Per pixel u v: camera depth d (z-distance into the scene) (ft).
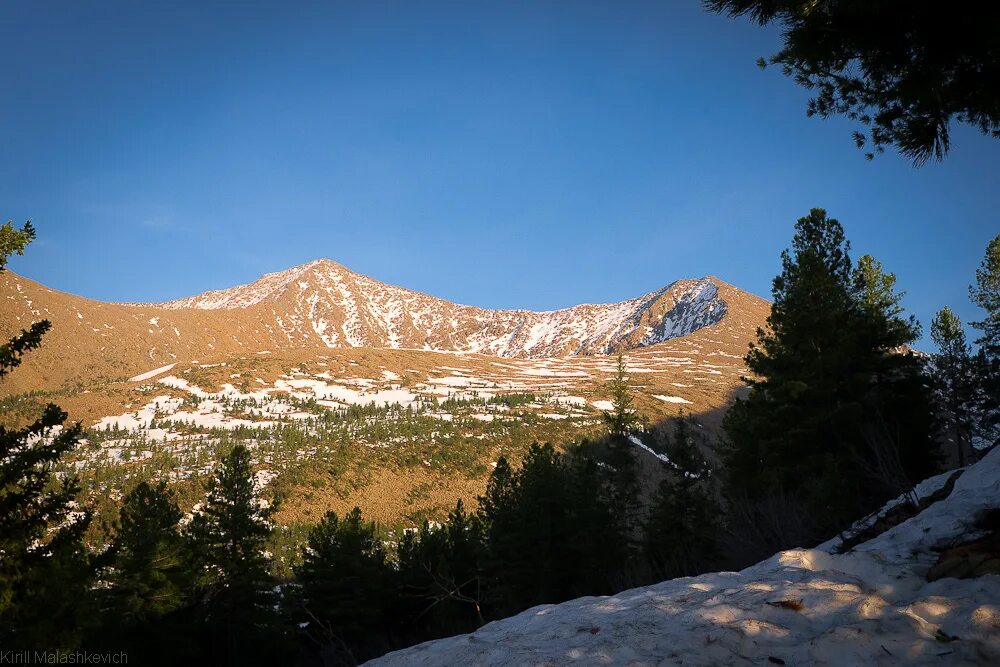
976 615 7.70
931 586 9.52
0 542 39.65
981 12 12.21
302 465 357.82
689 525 97.96
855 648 7.65
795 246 78.38
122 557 72.59
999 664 6.80
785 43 14.08
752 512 32.48
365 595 99.04
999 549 9.83
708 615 9.64
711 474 113.09
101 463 356.38
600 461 165.89
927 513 13.78
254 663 92.68
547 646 9.90
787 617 9.11
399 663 11.23
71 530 42.52
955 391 102.27
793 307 71.67
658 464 274.98
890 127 15.62
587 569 104.94
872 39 13.43
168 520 94.99
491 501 127.95
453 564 112.68
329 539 113.09
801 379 65.41
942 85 13.62
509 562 100.83
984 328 100.89
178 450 408.05
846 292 74.90
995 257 98.78
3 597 38.52
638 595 12.08
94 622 42.88
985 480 14.87
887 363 62.85
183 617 85.10
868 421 49.83
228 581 92.48
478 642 11.16
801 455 61.16
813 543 28.09
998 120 14.20
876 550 12.65
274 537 176.96
